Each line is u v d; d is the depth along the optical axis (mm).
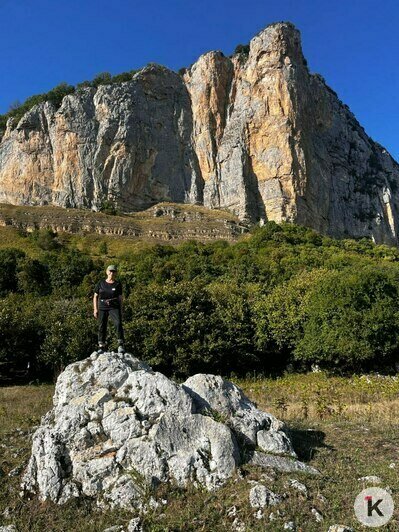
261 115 90625
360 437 10289
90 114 91250
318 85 104188
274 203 84750
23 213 75500
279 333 26203
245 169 88562
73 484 7664
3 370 26062
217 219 81938
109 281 10688
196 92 99500
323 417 13133
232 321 26312
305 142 90000
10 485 8023
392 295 24797
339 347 23250
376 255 65438
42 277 44938
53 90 100688
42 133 93438
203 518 6816
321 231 89188
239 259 52344
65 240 68938
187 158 95938
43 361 25625
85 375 9203
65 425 8305
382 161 120500
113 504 7352
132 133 90188
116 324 10500
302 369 26500
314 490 7395
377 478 7855
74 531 6832
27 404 15969
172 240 73688
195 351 24422
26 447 9438
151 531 6617
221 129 96250
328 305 24516
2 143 102438
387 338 23469
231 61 101375
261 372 26344
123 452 7895
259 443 8547
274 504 6957
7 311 26438
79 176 87125
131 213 85375
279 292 29016
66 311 27828
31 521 7141
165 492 7383
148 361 24391
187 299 26250
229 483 7492
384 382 19969
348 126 114000
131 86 94250
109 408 8477
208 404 9047
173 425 8094
